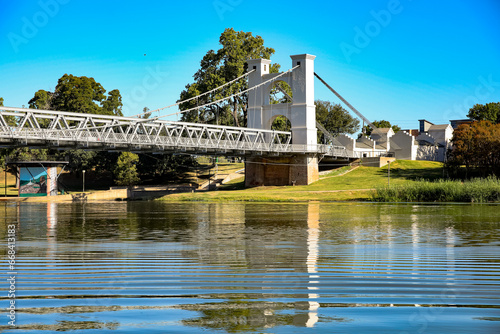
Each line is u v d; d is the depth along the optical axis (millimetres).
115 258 25188
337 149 107812
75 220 46406
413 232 36188
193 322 15609
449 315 16156
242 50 121625
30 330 14961
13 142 61656
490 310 16594
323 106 148750
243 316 16125
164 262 24125
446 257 25625
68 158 113938
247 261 24438
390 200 74938
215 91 118125
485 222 43219
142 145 76125
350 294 18344
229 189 103500
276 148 94500
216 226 40781
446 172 97562
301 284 19625
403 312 16422
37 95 130500
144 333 14797
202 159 138500
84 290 18750
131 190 95000
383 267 22891
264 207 64875
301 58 99375
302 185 98125
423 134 130000
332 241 31625
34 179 87875
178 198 84312
